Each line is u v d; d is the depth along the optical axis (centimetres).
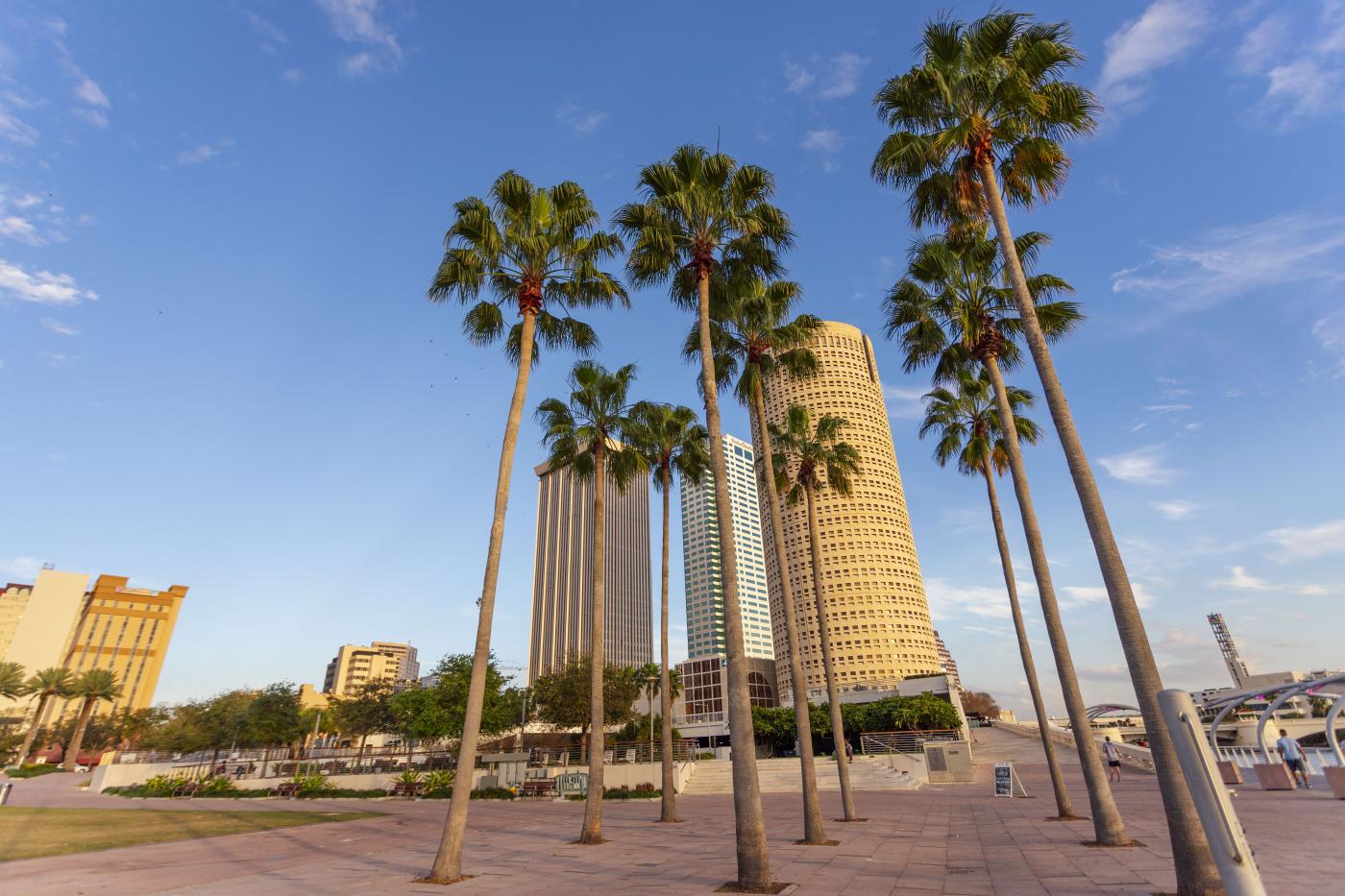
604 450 2700
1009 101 1462
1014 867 1240
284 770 5066
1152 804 2312
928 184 1698
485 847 1839
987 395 2575
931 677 9019
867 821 2236
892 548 13862
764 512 14925
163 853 1747
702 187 1738
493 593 1568
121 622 16938
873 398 14712
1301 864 1037
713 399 1566
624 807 3269
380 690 8600
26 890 1212
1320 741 6338
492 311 2030
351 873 1412
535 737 9162
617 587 18062
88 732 12794
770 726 7381
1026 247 2059
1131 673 1026
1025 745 5922
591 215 1986
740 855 1144
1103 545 1089
